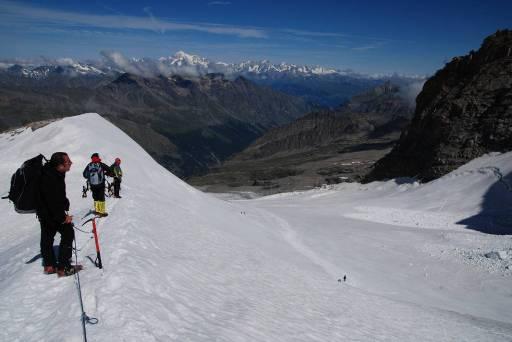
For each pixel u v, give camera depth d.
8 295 9.27
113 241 13.34
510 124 69.88
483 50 87.00
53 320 8.32
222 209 39.44
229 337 9.19
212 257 16.86
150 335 7.90
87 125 40.44
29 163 10.27
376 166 105.06
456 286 26.52
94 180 16.45
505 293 24.55
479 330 16.27
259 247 25.64
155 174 36.22
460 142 75.44
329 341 11.32
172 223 20.44
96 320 8.12
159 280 11.20
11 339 7.69
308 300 15.39
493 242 35.88
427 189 68.81
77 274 9.98
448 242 37.53
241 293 13.38
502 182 58.22
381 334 13.41
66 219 10.38
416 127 95.88
